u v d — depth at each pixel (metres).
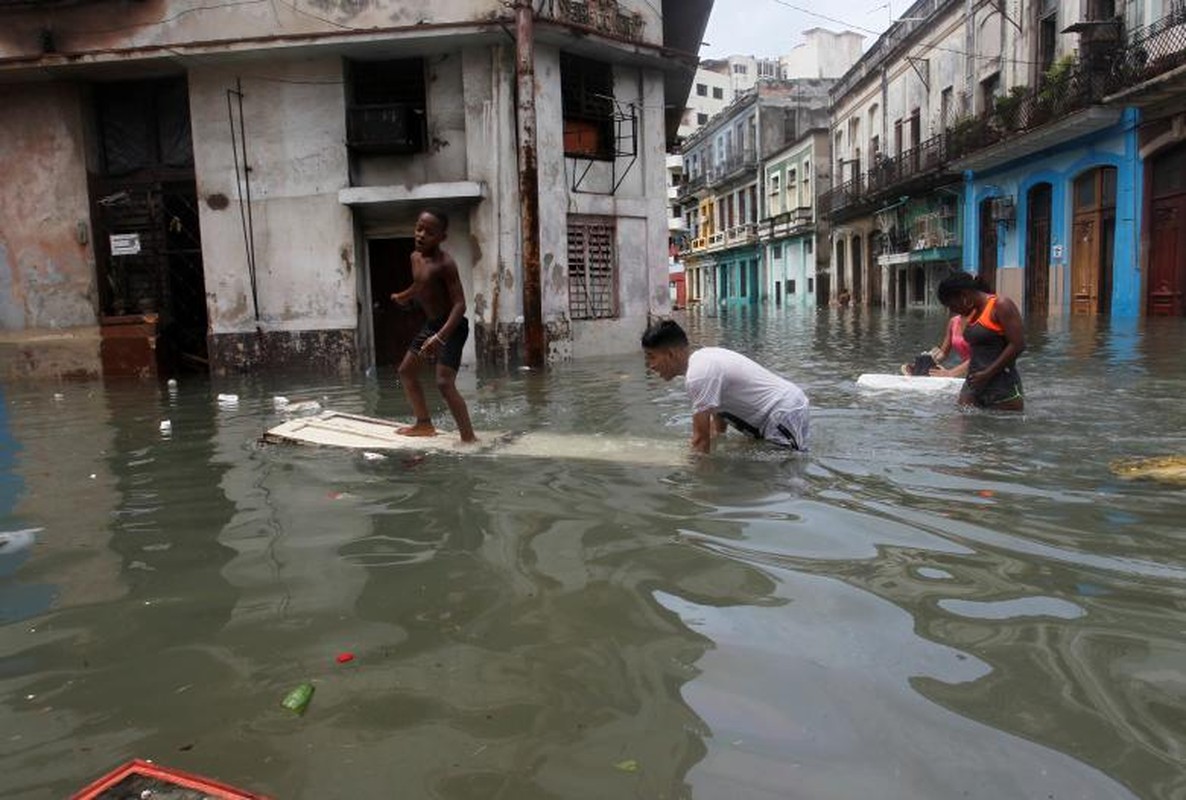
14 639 2.71
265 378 12.09
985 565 3.02
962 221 24.66
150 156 13.25
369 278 13.21
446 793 1.83
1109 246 17.92
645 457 4.98
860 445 5.07
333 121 12.49
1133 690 2.14
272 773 1.92
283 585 3.10
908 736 1.98
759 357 11.87
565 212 13.20
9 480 5.04
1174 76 14.05
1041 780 1.80
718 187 48.31
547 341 12.93
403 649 2.53
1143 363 8.84
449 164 12.73
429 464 5.06
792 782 1.82
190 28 12.12
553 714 2.13
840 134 34.09
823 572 3.00
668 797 1.79
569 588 2.94
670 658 2.40
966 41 22.94
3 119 12.79
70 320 12.94
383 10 11.99
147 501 4.40
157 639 2.67
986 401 6.21
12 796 1.87
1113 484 4.04
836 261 35.09
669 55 14.24
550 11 12.36
